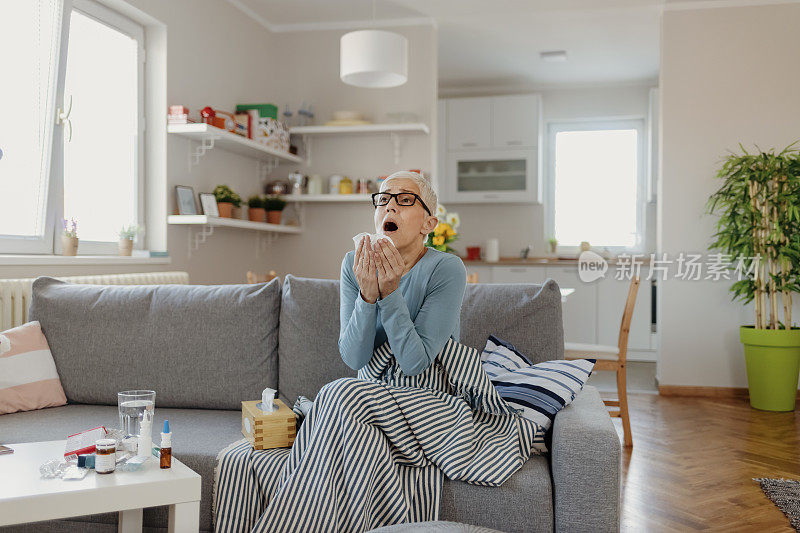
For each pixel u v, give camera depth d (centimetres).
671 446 364
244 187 521
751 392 468
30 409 229
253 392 231
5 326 281
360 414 165
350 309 189
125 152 401
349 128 523
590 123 754
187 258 440
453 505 165
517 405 181
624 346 370
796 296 497
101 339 240
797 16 496
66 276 333
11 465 154
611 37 581
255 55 534
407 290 181
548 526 162
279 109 563
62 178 345
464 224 767
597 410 182
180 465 156
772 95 501
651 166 689
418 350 170
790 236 456
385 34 409
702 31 509
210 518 177
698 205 511
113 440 153
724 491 290
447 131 721
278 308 237
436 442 168
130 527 171
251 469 174
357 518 157
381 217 183
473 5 512
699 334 512
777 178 460
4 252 311
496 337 213
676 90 513
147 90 416
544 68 679
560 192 761
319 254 558
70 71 356
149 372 236
